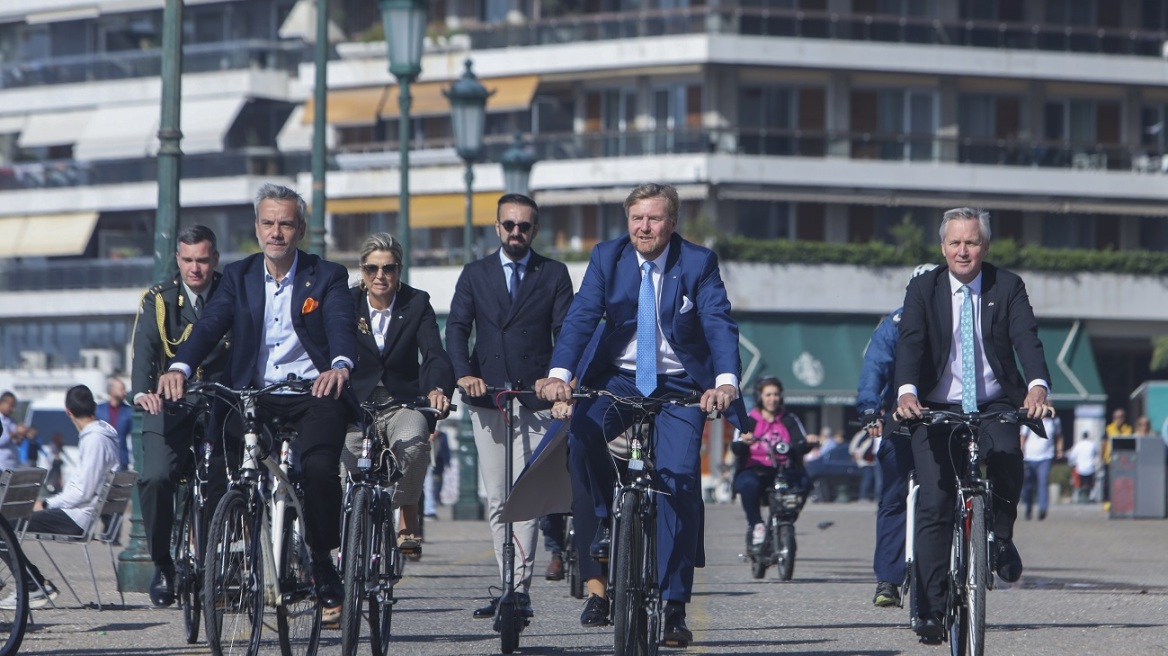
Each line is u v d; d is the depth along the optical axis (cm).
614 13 13862
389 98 14788
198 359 2292
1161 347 13650
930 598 2362
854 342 13175
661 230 2267
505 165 8106
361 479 2358
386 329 2792
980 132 14038
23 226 16125
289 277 2333
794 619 3112
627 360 2302
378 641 2402
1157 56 14100
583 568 2291
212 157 15462
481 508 7962
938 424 2358
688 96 13612
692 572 2231
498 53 13988
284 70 15662
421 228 14700
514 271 2980
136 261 15512
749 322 13062
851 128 13750
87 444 3425
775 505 4334
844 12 13725
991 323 2355
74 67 16350
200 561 2372
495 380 2920
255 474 2216
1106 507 10325
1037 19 14162
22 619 2325
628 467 2194
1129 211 13975
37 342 16075
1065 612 3259
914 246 13312
